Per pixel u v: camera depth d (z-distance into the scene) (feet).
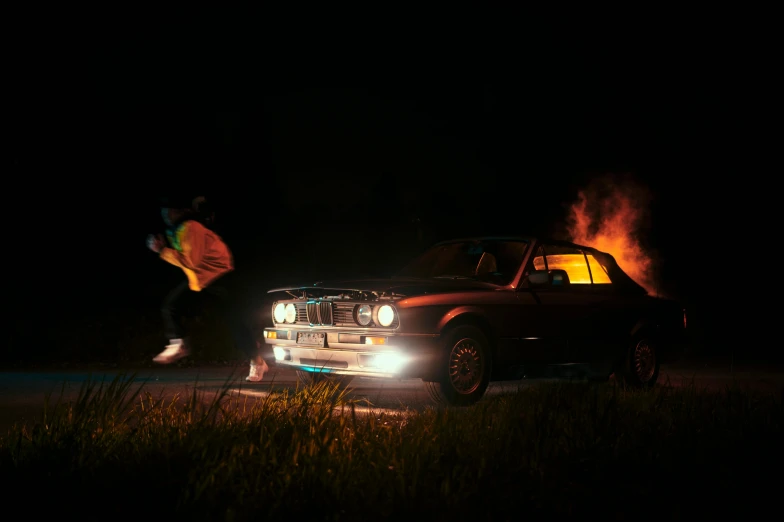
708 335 72.33
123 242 76.64
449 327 27.55
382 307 27.07
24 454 16.48
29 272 70.59
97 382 35.01
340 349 27.86
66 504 14.01
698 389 34.01
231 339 50.93
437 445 17.56
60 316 57.93
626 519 14.24
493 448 17.62
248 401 27.68
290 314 30.53
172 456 16.14
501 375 29.04
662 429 20.03
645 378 33.65
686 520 14.28
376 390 32.17
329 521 13.43
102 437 17.58
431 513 13.78
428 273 32.65
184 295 33.65
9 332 52.34
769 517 14.48
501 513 14.10
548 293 30.35
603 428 19.54
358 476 15.46
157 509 13.80
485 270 31.42
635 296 33.58
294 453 16.22
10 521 13.41
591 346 31.48
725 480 16.28
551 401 22.90
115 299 71.67
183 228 32.73
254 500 14.06
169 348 33.68
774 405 22.93
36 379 36.68
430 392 27.94
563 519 14.11
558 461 16.97
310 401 21.07
